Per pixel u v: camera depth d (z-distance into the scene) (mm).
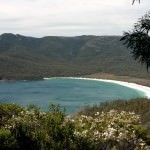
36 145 9266
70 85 187750
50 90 152625
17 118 9828
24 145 9172
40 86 180875
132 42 8305
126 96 126875
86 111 38469
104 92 142250
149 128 12578
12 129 9461
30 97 118500
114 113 12023
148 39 8250
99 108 39125
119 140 10320
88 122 11344
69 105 96000
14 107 10742
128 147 10375
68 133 9836
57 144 9398
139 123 11820
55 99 112375
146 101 36688
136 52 8305
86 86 179125
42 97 118875
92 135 10398
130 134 10711
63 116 10508
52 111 10664
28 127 9766
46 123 10047
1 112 10367
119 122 11289
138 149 10422
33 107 10953
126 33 8336
